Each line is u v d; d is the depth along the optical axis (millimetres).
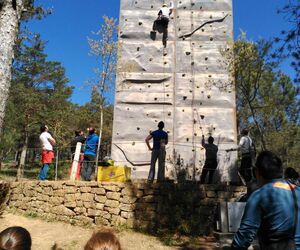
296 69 9078
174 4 13211
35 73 27562
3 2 4988
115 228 8188
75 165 9844
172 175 11656
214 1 13203
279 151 23391
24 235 1836
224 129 12008
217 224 5203
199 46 12773
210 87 12352
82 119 25234
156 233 8023
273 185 2580
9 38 4910
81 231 8219
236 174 11547
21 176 11570
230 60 12133
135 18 13086
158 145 9219
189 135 12008
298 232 2443
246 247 2482
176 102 12312
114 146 12000
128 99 12344
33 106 22828
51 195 9453
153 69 12602
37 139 24312
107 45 12141
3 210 9969
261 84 16188
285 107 20453
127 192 8547
